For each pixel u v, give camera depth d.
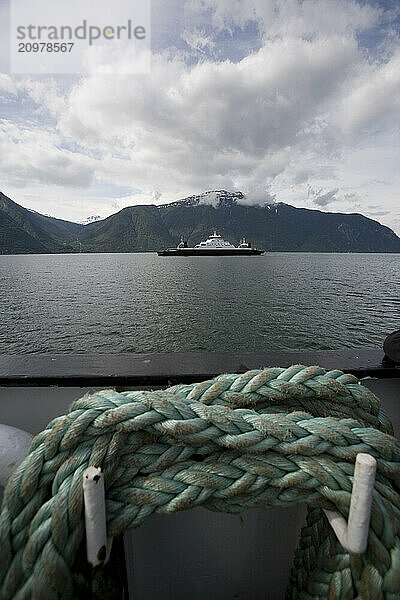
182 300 35.19
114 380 1.38
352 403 1.05
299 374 1.04
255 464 0.85
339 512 0.84
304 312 30.03
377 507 0.79
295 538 1.35
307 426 0.89
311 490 0.85
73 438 0.82
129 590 1.30
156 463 0.86
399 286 46.09
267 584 1.38
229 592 1.39
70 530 0.75
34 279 53.19
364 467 0.71
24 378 1.38
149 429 0.86
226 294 38.69
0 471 1.05
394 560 0.76
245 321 27.28
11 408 1.47
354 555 0.80
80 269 72.00
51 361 1.53
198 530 1.33
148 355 1.61
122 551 1.09
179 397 0.92
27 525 0.77
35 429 1.48
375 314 29.45
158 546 1.34
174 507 0.83
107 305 32.78
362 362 1.53
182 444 0.88
